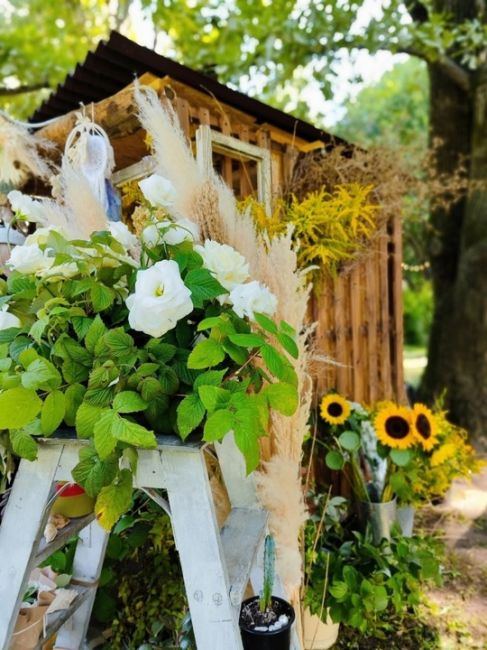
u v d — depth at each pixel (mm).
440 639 1713
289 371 909
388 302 2785
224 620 822
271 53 3689
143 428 710
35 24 5238
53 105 2301
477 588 2029
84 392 774
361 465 2303
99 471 734
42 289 830
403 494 1924
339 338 2387
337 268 2258
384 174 2443
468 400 3959
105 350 763
